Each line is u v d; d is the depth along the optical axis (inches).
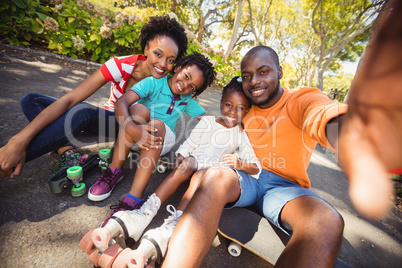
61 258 35.9
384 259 56.2
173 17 64.9
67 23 155.2
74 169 48.6
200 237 30.8
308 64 601.9
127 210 41.9
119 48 178.4
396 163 13.2
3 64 118.0
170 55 56.2
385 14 12.2
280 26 669.3
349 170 14.9
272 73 45.3
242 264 43.9
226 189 36.8
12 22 141.2
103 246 31.3
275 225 42.3
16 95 87.0
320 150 136.3
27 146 41.2
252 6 577.0
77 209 46.6
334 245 28.3
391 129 13.2
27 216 41.5
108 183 50.6
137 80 60.9
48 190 49.2
